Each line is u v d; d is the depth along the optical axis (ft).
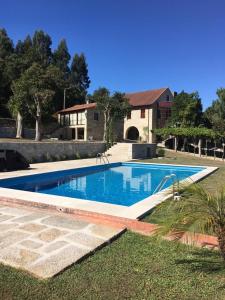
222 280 12.74
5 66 154.51
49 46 238.07
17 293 11.55
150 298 11.45
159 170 63.36
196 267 13.89
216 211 12.12
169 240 17.08
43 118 123.44
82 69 248.11
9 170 48.39
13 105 108.99
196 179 41.04
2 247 15.52
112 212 22.02
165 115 144.66
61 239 16.79
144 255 15.26
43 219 20.54
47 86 97.86
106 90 123.03
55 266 13.56
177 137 115.03
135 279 12.82
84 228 18.78
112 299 11.34
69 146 73.77
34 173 45.39
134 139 150.51
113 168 65.36
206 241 16.06
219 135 102.17
